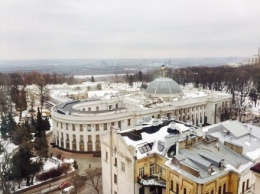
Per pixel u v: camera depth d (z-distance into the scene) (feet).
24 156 273.13
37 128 400.06
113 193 238.68
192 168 167.22
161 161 208.74
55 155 365.81
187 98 476.13
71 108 426.92
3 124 394.93
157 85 472.85
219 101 514.68
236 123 251.19
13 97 615.57
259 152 208.13
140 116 407.44
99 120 374.43
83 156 364.99
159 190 211.20
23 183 279.90
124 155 214.69
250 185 181.68
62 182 284.00
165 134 232.12
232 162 185.37
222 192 173.88
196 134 215.72
